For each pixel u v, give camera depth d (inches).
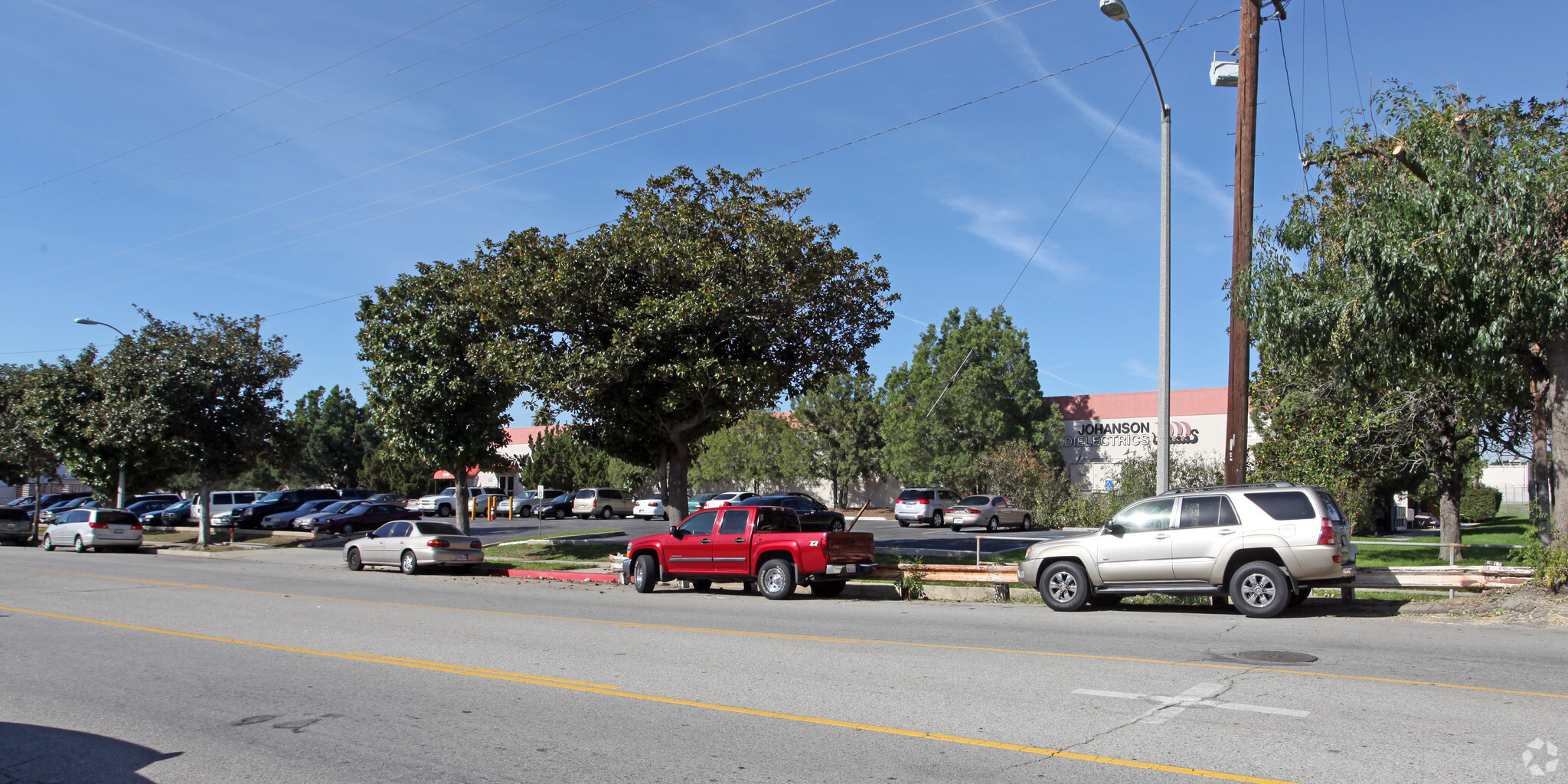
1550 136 502.9
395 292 1053.2
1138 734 256.2
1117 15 567.2
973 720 277.4
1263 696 298.7
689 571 705.0
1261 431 999.6
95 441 1312.7
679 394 854.5
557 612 575.2
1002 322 1984.5
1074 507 1159.0
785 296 840.3
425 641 449.4
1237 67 633.0
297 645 438.0
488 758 246.2
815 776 225.5
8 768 243.4
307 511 1667.1
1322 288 546.9
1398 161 512.1
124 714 302.5
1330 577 497.7
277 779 230.7
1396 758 229.1
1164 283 625.3
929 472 1879.9
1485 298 465.4
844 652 402.0
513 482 2544.3
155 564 1019.9
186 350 1330.0
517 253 874.1
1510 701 289.0
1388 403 761.6
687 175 869.2
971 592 656.4
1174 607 573.6
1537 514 579.2
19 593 685.3
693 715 290.4
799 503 1137.4
